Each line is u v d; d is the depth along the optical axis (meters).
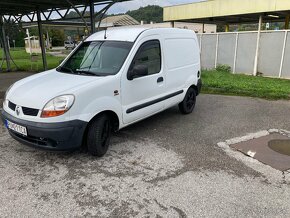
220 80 10.31
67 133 3.38
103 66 4.25
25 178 3.34
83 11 11.15
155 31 4.79
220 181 3.31
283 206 2.85
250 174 3.48
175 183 3.26
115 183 3.25
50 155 3.96
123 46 4.37
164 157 3.94
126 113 4.18
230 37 13.41
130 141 4.52
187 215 2.69
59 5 12.52
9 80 11.59
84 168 3.60
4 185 3.18
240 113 6.22
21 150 4.12
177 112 6.30
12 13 15.64
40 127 3.31
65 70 4.52
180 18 16.81
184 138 4.68
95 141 3.75
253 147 4.31
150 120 5.67
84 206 2.83
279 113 6.22
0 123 5.34
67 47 47.28
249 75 12.65
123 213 2.72
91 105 3.59
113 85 3.89
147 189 3.13
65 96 3.39
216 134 4.88
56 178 3.35
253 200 2.94
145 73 4.10
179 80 5.48
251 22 21.58
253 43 12.53
